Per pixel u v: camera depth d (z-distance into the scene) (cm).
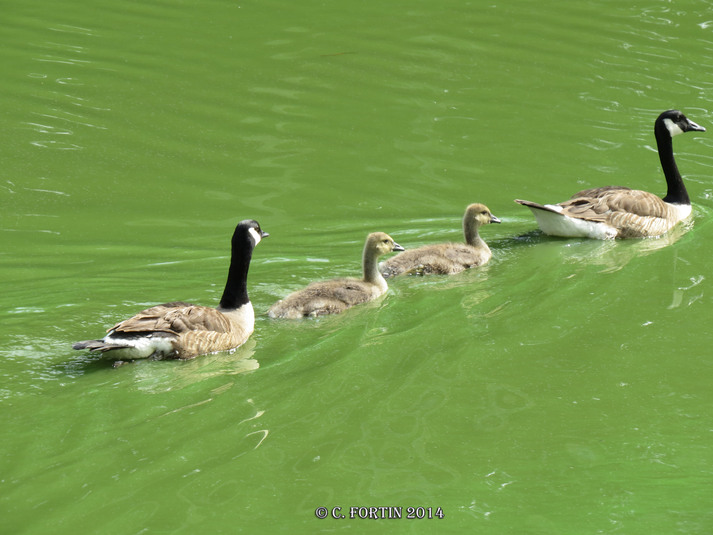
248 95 2262
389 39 2575
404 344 1294
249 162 1997
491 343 1298
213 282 1499
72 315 1360
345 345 1288
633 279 1520
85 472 976
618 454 1042
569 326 1352
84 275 1524
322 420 1091
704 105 2209
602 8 2819
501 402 1145
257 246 1661
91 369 1200
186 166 1973
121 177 1920
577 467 1016
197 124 2133
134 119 2142
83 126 2105
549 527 912
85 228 1727
